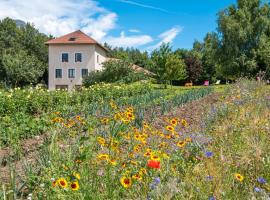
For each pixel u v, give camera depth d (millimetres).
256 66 44438
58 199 3342
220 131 6395
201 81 63812
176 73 44406
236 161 4586
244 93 12539
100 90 22125
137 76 42844
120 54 82188
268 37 46562
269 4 47969
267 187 3865
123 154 5016
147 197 3543
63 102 17922
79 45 57250
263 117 7695
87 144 5332
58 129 6371
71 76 57406
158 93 20984
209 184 3779
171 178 3848
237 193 3762
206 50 66125
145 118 9969
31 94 16641
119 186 3736
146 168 4047
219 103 11711
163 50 45531
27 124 8906
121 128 6164
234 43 46656
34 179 4031
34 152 6289
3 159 5742
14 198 3648
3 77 62594
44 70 70500
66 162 4203
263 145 5250
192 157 4855
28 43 73812
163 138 5863
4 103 14312
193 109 12781
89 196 3439
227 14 48938
